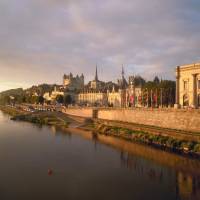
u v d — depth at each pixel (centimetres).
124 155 8838
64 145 10412
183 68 14038
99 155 8838
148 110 13450
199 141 9138
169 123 11906
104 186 6084
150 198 5509
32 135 12800
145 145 10394
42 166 7444
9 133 13275
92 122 17238
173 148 9600
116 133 13212
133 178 6650
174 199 5478
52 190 5775
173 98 17988
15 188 5834
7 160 7969
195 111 10550
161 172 7081
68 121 18662
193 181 6450
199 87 13288
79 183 6234
